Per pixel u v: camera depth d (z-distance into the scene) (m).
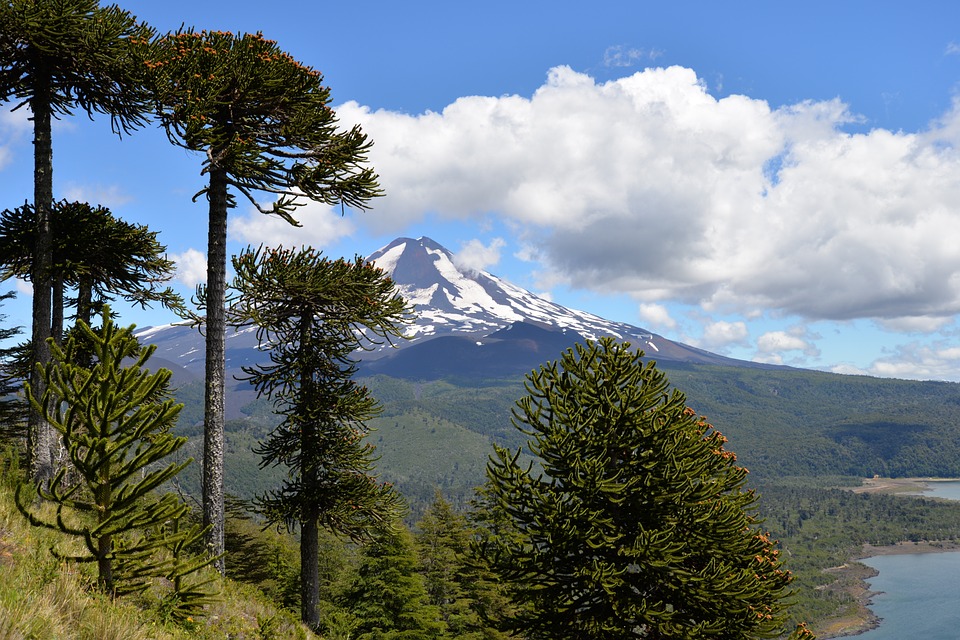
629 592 13.51
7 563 6.62
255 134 15.48
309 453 18.77
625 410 14.08
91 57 14.42
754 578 13.26
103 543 6.66
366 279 17.75
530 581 14.15
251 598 12.77
